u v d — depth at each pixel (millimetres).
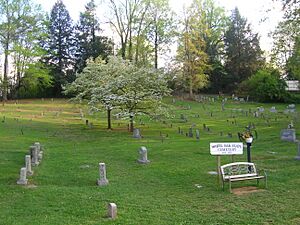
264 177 15281
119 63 39375
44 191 15078
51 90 72625
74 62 75375
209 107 55938
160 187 15820
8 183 16438
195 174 17703
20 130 33844
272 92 63344
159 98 35031
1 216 12281
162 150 24047
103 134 33250
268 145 24891
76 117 45344
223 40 81875
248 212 12320
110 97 34281
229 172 16062
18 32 59156
